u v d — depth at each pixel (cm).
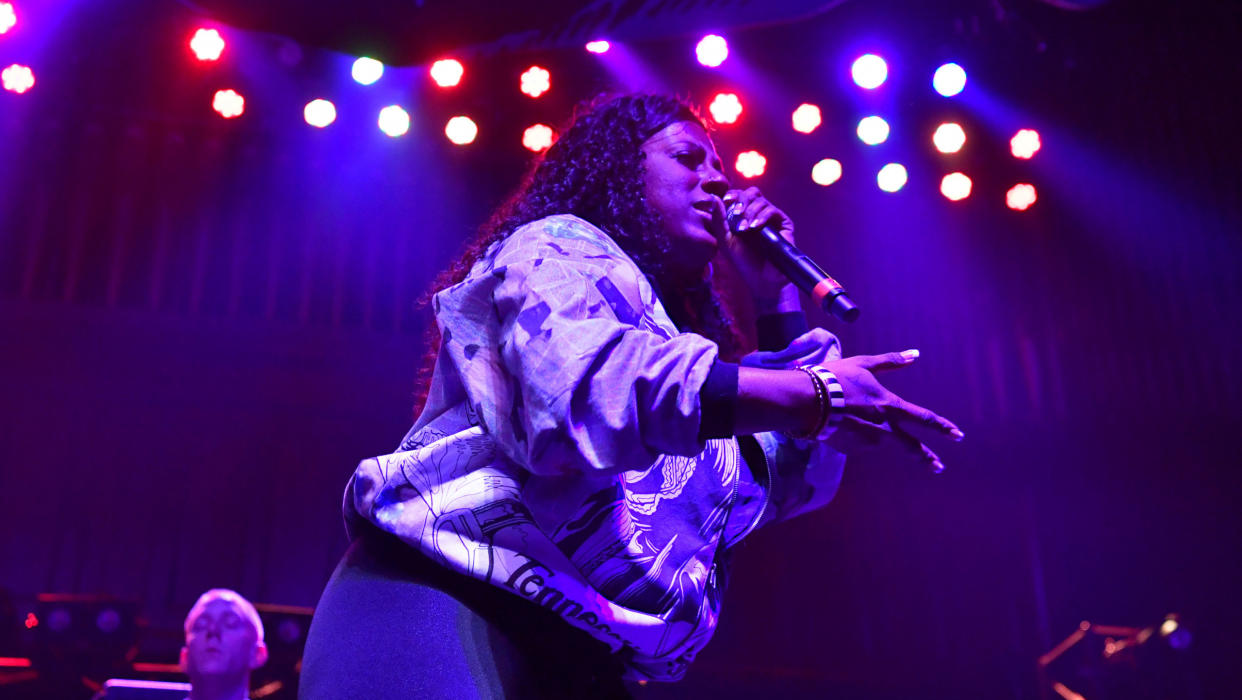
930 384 738
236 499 671
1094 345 740
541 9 592
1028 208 756
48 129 665
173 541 659
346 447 688
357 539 110
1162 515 724
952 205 748
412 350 700
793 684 634
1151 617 712
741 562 734
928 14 692
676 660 113
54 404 657
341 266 700
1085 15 717
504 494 104
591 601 103
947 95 671
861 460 754
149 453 666
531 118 681
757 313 146
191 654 344
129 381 666
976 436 735
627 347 96
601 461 93
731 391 95
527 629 102
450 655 97
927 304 750
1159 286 739
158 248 676
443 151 698
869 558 741
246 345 678
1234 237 730
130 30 661
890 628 727
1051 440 731
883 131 664
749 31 675
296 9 596
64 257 660
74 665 484
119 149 677
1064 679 676
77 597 492
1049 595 728
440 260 706
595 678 104
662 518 111
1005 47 711
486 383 102
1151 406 726
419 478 105
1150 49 745
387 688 96
